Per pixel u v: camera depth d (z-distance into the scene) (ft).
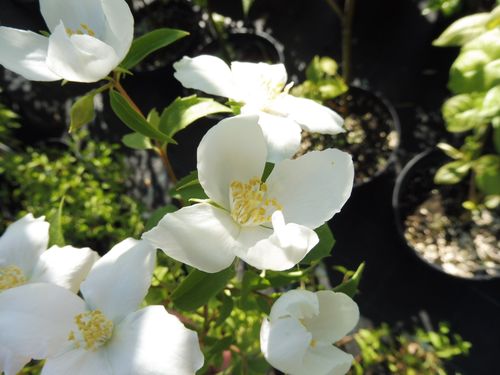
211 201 0.27
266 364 0.40
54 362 0.26
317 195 0.28
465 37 0.44
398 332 0.64
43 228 0.31
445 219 0.64
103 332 0.26
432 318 0.64
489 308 0.63
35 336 0.25
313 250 0.31
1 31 0.30
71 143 0.68
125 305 0.27
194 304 0.29
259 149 0.28
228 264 0.26
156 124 0.38
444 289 0.65
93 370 0.26
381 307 0.66
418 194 0.66
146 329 0.26
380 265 0.68
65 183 0.62
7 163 0.65
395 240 0.68
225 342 0.35
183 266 0.42
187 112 0.33
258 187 0.28
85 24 0.31
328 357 0.28
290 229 0.24
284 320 0.26
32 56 0.30
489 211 0.63
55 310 0.26
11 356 0.25
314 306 0.26
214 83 0.32
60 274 0.28
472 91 0.40
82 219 0.61
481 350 0.62
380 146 0.69
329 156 0.28
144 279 0.27
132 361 0.25
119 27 0.28
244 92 0.32
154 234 0.24
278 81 0.33
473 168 0.54
